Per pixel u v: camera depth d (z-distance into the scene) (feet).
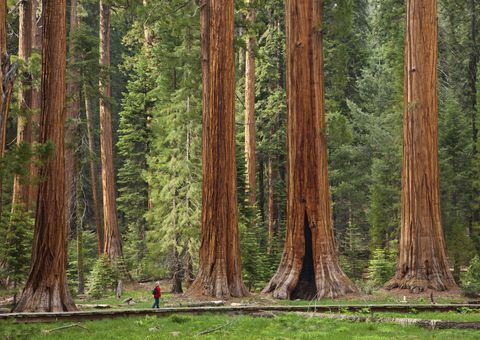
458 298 71.10
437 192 78.54
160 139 113.29
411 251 77.25
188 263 98.84
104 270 99.96
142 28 121.90
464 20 123.75
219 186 75.15
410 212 78.13
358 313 54.29
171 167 102.12
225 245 74.43
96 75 112.06
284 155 155.63
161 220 103.91
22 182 53.06
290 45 80.12
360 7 142.41
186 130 104.17
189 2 99.50
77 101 112.47
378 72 170.40
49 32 60.54
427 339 38.09
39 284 57.00
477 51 124.26
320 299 73.77
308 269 77.87
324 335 40.57
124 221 178.70
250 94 129.59
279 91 145.07
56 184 58.54
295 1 79.97
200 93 108.99
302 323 47.24
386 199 134.21
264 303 69.05
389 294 75.72
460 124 127.03
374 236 134.31
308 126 78.89
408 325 45.24
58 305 56.65
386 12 116.78
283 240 125.80
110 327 46.37
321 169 78.95
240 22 102.17
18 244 67.62
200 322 48.11
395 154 135.03
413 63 79.97
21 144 51.44
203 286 73.51
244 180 112.16
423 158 78.23
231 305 65.77
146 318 50.24
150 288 110.52
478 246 107.14
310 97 79.15
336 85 106.22
